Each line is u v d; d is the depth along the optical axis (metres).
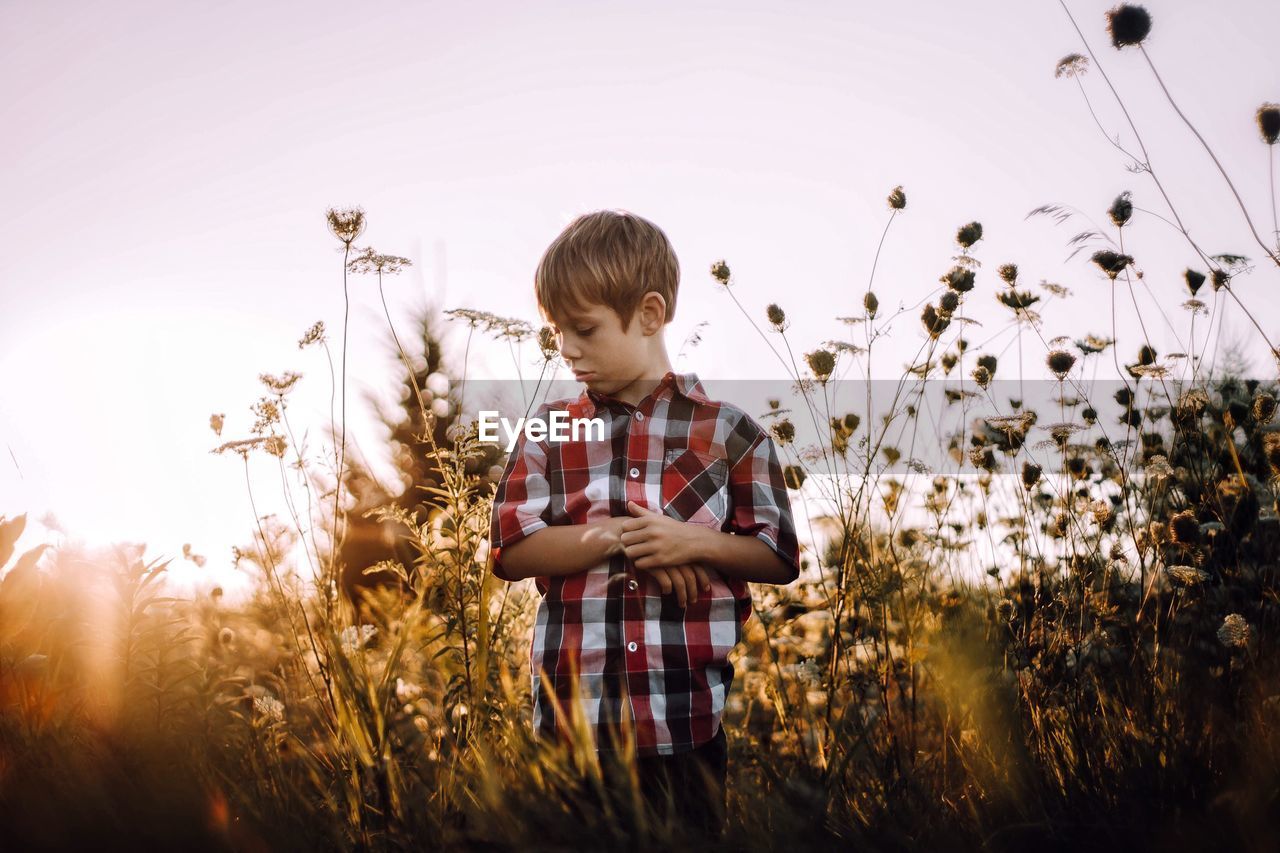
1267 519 2.05
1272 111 2.17
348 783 1.74
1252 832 1.44
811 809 1.70
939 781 1.94
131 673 2.22
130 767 1.92
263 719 2.16
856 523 2.20
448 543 2.19
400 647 1.95
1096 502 2.29
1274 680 1.77
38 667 2.16
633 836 1.59
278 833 1.67
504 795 1.71
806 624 2.68
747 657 2.76
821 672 2.24
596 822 1.60
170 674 2.28
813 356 2.21
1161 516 2.32
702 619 1.81
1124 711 1.92
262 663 2.69
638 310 1.92
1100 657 2.10
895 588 2.37
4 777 1.84
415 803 1.75
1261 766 1.55
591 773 1.65
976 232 2.32
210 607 2.92
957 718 2.05
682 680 1.76
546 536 1.83
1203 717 1.78
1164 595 2.21
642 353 1.94
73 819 1.71
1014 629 2.21
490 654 2.16
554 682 1.79
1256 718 1.71
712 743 1.82
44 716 2.13
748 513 1.92
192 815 1.70
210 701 2.27
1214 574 2.10
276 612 2.69
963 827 1.70
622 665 1.75
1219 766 1.68
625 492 1.87
